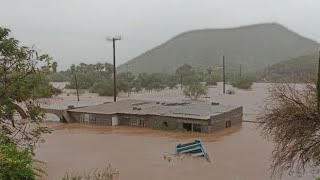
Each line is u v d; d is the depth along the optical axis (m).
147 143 38.12
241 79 125.75
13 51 17.78
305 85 20.55
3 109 17.41
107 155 33.06
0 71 17.56
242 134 41.97
